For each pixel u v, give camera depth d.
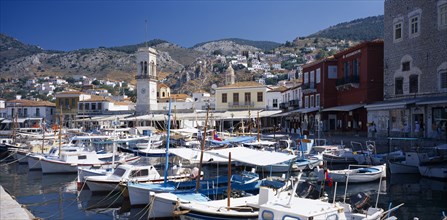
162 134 51.38
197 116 66.19
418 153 28.92
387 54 43.72
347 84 50.06
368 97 46.47
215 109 82.06
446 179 26.53
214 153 21.23
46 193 26.50
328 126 54.91
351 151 34.44
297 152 35.47
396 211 19.47
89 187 25.53
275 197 16.09
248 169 32.31
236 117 66.50
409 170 29.20
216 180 23.27
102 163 34.16
